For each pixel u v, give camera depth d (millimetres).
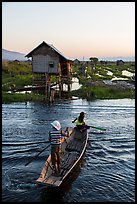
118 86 45375
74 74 70062
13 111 27375
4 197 9820
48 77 36781
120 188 10727
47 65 36875
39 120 23219
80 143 15078
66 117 24578
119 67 110562
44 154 14469
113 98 36781
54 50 36188
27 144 16250
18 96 33844
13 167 12609
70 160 12469
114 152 14938
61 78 38219
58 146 10602
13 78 51688
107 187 10781
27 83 46844
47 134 18594
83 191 10422
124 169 12617
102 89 40594
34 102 33031
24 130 19609
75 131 16125
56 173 10430
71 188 10633
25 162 13289
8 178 11367
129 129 20188
